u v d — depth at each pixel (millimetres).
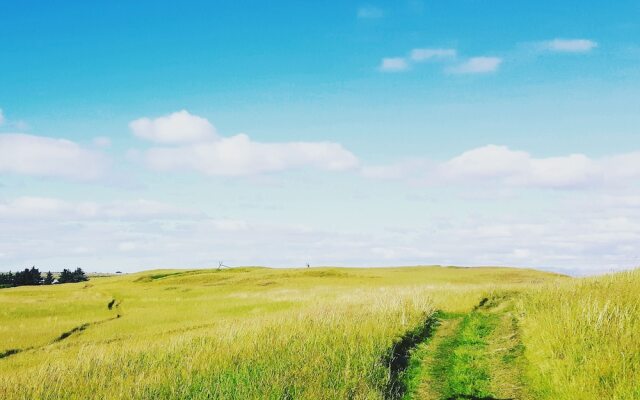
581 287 16812
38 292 65625
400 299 21422
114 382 10516
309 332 14195
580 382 8070
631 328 9875
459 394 9609
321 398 8398
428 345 13945
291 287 61250
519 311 16516
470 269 77875
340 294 41312
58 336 28875
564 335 10281
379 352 11531
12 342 26984
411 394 9844
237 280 74938
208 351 12594
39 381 11117
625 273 18766
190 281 78312
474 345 13625
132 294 61188
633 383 7531
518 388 9555
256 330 15836
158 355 13344
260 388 8883
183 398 8773
